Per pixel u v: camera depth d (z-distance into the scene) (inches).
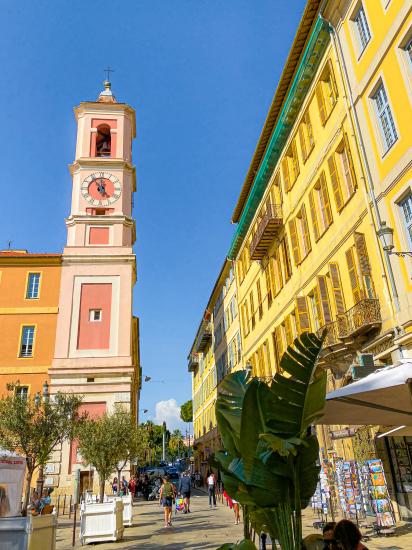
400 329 547.8
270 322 1096.2
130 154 1643.7
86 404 1274.6
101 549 543.8
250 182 1234.6
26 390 1288.1
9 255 1417.3
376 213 607.8
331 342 692.1
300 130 890.1
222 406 268.5
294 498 220.5
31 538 347.6
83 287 1401.3
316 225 813.9
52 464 1181.1
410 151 544.1
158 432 5064.0
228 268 1697.8
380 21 607.5
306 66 810.8
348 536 218.4
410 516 541.3
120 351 1332.4
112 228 1477.6
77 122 1641.2
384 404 263.9
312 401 221.3
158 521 845.8
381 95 617.0
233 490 233.9
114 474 1210.6
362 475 552.4
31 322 1355.8
